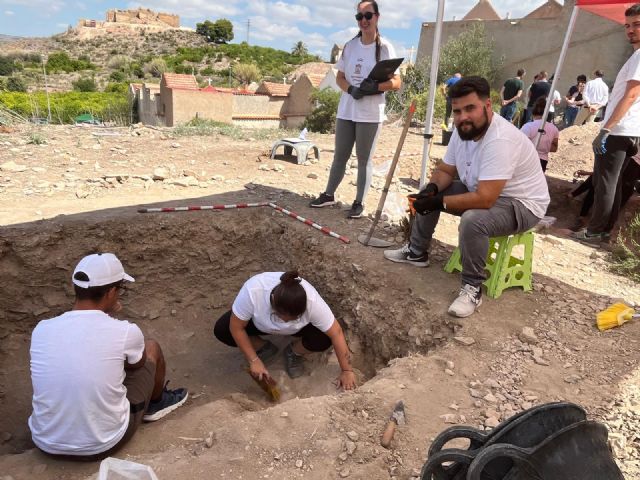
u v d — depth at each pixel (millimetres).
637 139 4652
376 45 4492
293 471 2244
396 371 3037
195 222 4836
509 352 3148
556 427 1679
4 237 4078
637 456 2340
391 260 4203
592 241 5145
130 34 122625
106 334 2508
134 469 1966
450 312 3424
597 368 3012
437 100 13906
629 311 3459
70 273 4340
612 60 16906
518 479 1605
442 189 3742
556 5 22875
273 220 5074
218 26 124625
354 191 6145
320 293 4484
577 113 11969
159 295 4812
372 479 2219
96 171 6051
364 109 4617
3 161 6113
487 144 3217
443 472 1855
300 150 7102
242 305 3422
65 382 2393
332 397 2758
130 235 4566
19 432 3518
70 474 2443
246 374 4148
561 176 7754
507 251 3623
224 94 25375
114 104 30875
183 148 7574
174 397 3391
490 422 2547
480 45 19922
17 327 4238
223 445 2393
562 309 3643
